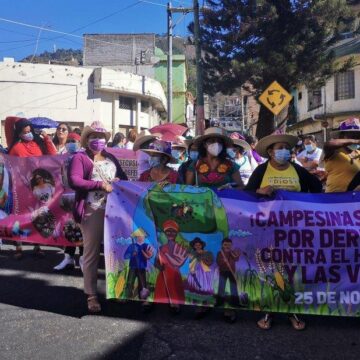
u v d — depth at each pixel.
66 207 6.83
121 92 30.59
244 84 25.38
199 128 20.14
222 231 4.81
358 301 4.64
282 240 4.72
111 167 5.27
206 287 4.82
